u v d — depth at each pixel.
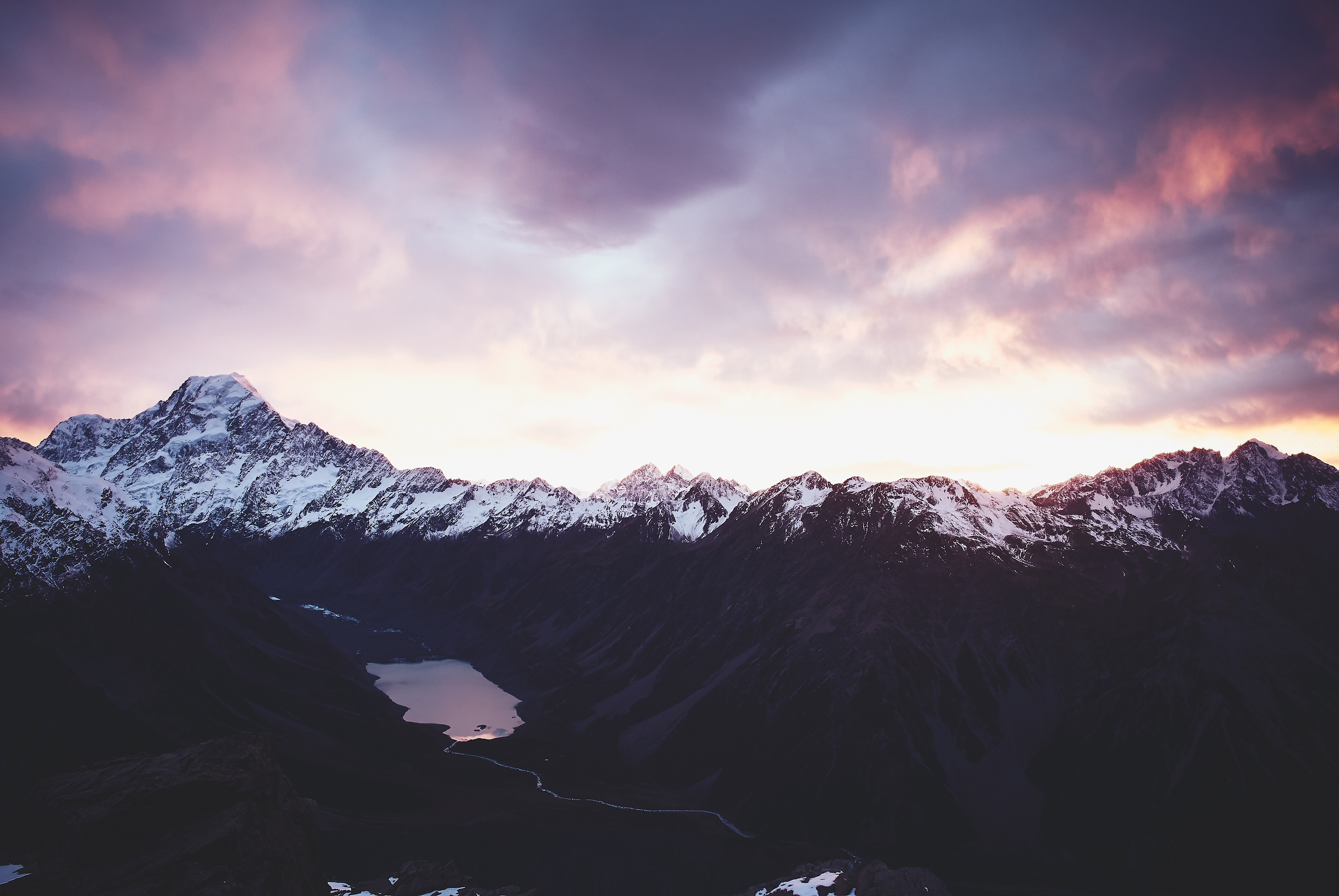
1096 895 124.50
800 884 84.00
